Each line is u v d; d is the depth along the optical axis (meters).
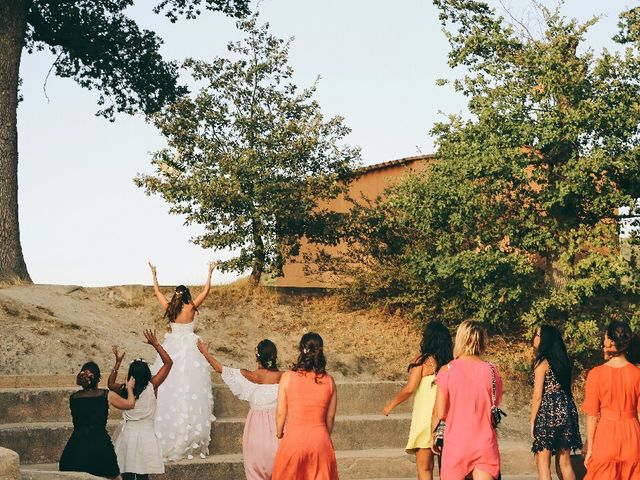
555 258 16.77
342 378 15.63
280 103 18.66
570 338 16.00
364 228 18.92
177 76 22.34
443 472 8.02
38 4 20.75
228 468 11.30
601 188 15.56
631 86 15.83
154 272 12.34
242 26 18.47
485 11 16.72
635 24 16.23
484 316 16.05
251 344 16.45
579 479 9.57
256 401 10.04
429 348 9.76
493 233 16.50
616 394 8.55
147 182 17.77
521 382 16.27
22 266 17.59
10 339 13.95
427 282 17.17
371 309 18.20
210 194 17.34
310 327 17.41
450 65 16.83
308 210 18.39
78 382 9.34
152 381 10.14
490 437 7.98
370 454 12.34
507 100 15.82
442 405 8.10
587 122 15.38
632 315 15.97
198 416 11.47
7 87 17.72
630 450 8.47
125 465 9.62
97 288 17.59
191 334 11.78
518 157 15.42
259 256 18.52
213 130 18.38
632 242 16.00
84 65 22.02
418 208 16.50
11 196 17.55
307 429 8.26
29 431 11.11
